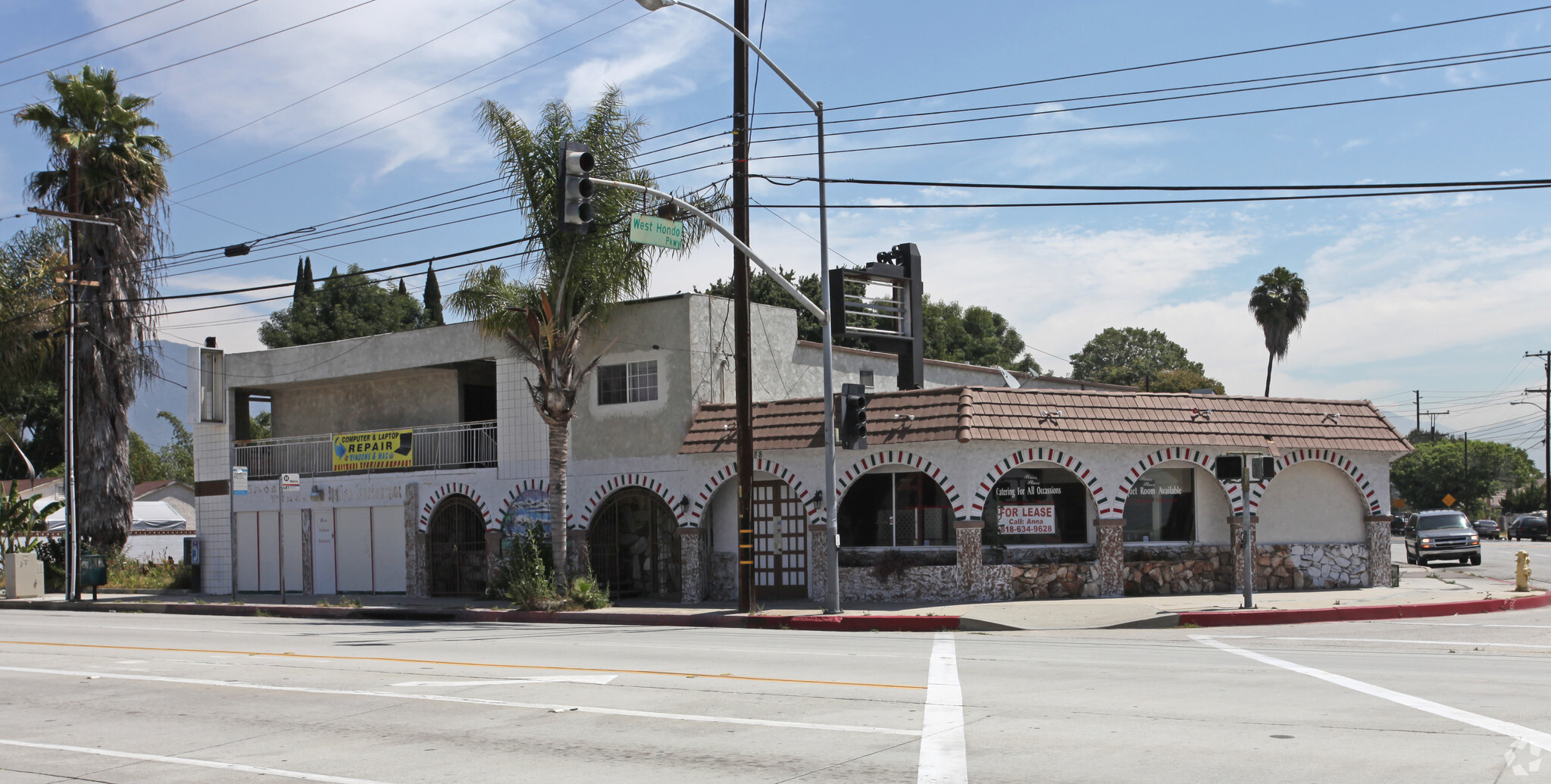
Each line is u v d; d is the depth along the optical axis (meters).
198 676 13.91
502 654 15.80
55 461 63.84
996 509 22.91
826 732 9.20
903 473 23.48
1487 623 18.39
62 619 25.75
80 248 35.44
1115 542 22.81
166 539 46.88
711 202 23.44
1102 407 23.14
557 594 24.20
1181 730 8.91
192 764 8.70
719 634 18.89
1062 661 13.75
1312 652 14.53
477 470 28.28
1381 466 24.59
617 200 23.98
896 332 27.62
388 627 21.83
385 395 33.34
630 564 26.86
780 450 24.00
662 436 25.42
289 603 27.88
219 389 33.56
